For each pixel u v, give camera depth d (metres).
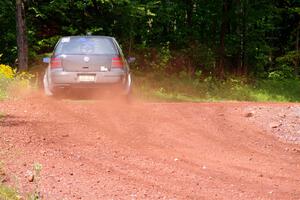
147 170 10.87
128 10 37.56
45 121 14.73
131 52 39.19
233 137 14.53
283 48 55.44
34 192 9.09
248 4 44.75
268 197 9.49
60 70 19.67
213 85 35.72
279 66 50.25
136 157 11.84
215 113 17.33
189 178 10.47
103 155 11.81
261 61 49.09
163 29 44.44
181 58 41.25
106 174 10.39
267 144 14.01
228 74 43.34
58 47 20.25
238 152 12.99
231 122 16.23
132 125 14.91
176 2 44.03
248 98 34.28
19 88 22.09
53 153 11.62
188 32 45.16
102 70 19.67
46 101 18.17
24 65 31.25
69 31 36.56
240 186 10.09
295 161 12.44
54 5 35.91
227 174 10.91
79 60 19.64
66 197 8.98
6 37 35.38
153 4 40.31
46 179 9.82
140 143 13.20
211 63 42.53
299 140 14.61
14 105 17.02
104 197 9.06
